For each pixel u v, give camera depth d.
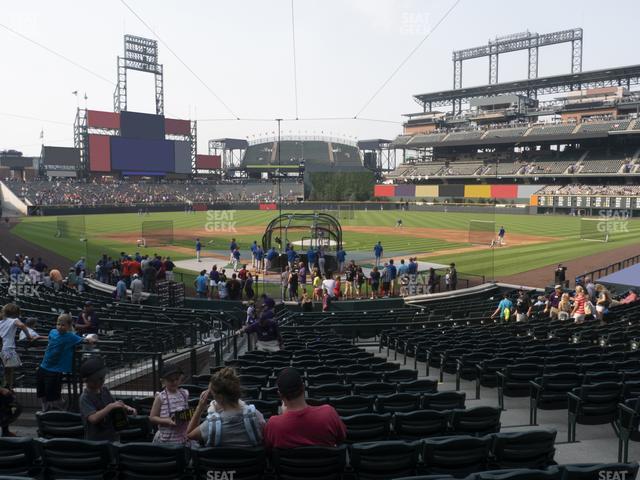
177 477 5.13
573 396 7.92
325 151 137.00
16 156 122.00
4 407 7.14
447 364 11.79
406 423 6.63
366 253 39.38
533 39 106.31
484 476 4.38
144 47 106.31
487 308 22.17
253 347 16.02
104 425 5.49
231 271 31.75
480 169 97.56
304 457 4.68
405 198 99.00
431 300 24.97
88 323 12.99
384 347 16.80
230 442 4.76
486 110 109.00
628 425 7.09
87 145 96.56
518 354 11.32
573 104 97.31
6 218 62.41
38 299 18.44
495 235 50.09
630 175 78.44
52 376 7.89
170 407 5.48
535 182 91.75
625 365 10.07
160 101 110.00
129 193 94.00
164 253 39.47
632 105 90.38
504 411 9.83
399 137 111.81
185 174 109.00
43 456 5.38
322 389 8.40
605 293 18.89
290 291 24.62
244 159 136.12
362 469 5.34
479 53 113.69
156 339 13.30
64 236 49.28
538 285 27.73
